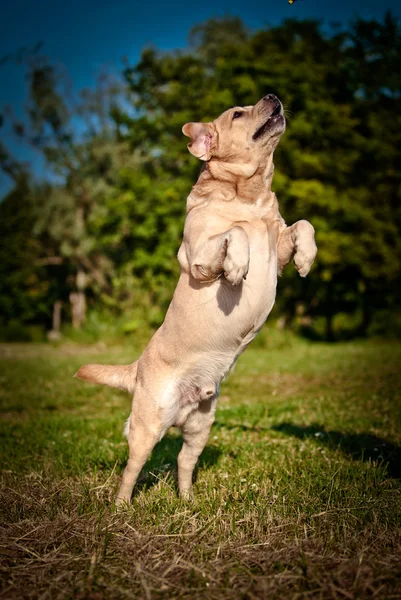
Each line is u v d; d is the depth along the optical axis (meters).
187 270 3.94
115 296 25.67
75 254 30.67
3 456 5.63
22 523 3.53
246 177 3.98
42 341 28.78
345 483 4.15
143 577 2.85
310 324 28.05
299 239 3.79
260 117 3.96
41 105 29.81
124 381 4.24
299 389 10.58
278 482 4.23
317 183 21.50
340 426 6.69
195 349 3.89
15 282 32.22
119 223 24.47
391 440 5.87
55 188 31.14
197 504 3.87
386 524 3.34
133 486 4.00
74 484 4.44
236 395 9.99
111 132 30.30
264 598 2.60
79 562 3.02
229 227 3.84
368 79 24.30
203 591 2.72
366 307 27.38
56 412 8.89
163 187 23.80
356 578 2.69
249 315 3.75
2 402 9.72
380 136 23.48
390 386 10.26
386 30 23.66
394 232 23.84
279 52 23.33
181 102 24.70
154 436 3.95
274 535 3.27
